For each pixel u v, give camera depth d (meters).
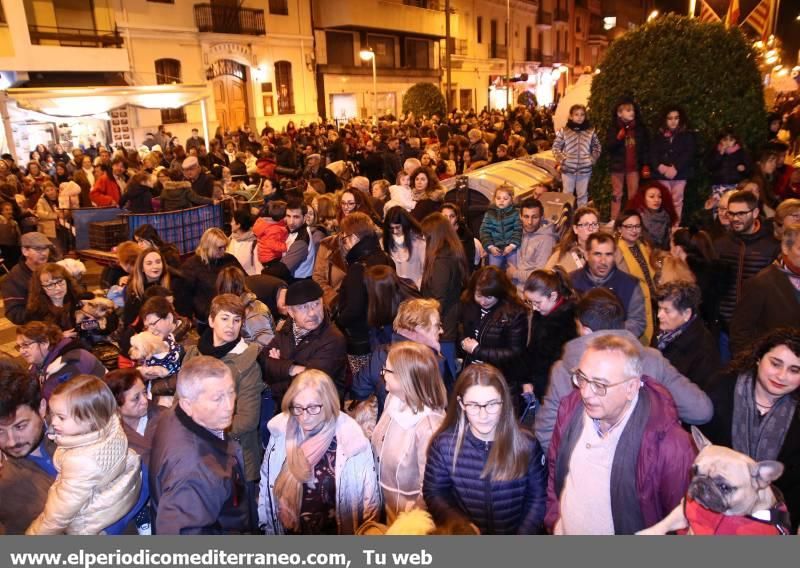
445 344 4.48
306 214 6.02
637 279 4.12
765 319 3.53
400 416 3.05
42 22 18.03
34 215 10.17
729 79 6.98
